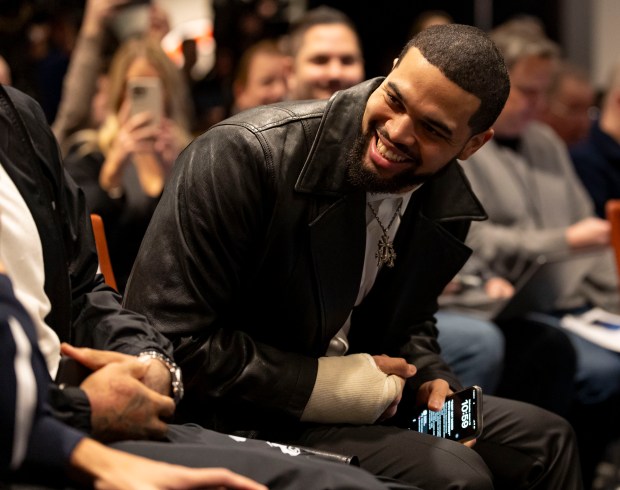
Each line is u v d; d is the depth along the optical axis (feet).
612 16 22.72
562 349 11.46
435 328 8.09
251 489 5.09
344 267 6.92
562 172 13.43
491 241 12.14
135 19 15.08
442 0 21.15
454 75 6.24
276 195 6.67
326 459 6.08
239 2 17.65
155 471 5.00
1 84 6.13
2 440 4.74
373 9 20.39
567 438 7.61
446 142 6.42
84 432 5.41
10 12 15.48
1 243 5.60
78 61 12.62
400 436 6.77
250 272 6.88
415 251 7.36
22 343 4.81
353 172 6.69
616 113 14.43
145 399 5.63
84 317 6.37
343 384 6.84
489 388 10.64
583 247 12.29
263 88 13.71
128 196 10.80
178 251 6.68
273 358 6.78
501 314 11.20
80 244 6.53
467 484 6.41
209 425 6.81
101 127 11.78
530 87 12.95
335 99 6.77
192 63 16.25
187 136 11.87
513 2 22.02
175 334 6.61
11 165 5.90
